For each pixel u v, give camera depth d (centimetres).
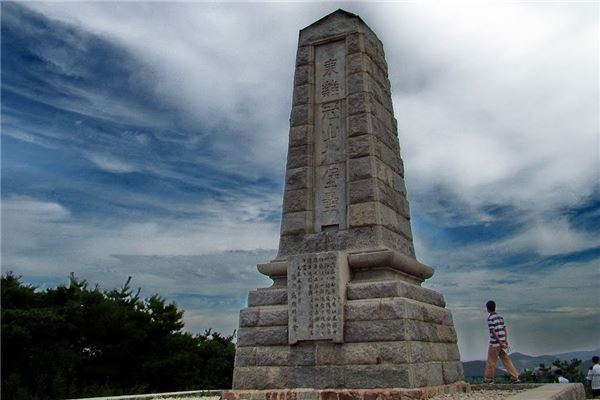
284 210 1105
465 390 1064
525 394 894
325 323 940
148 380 1955
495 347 1293
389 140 1168
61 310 1861
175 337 2102
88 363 1877
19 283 1928
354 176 1063
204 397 1305
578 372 1908
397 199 1136
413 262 1053
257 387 965
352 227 1037
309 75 1173
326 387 914
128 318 1988
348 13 1189
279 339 978
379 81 1195
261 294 1037
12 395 1598
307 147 1125
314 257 977
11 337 1661
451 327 1103
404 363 875
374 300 932
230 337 2538
